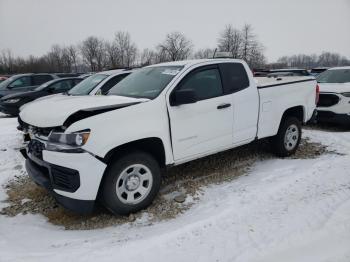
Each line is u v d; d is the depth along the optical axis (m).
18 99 11.96
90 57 63.28
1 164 6.06
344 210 3.72
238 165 5.58
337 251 2.99
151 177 4.00
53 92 12.43
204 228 3.47
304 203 3.96
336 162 5.41
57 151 3.50
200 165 5.58
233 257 2.97
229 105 4.77
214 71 4.77
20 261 3.00
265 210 3.83
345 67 9.73
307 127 8.74
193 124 4.37
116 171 3.69
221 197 4.32
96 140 3.49
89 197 3.53
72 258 3.03
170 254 3.05
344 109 7.87
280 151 5.84
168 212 3.99
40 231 3.66
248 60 46.66
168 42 55.16
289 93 5.77
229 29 46.50
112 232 3.58
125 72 8.11
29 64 61.38
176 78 4.33
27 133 4.25
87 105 3.80
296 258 2.92
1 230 3.69
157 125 3.98
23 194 4.68
